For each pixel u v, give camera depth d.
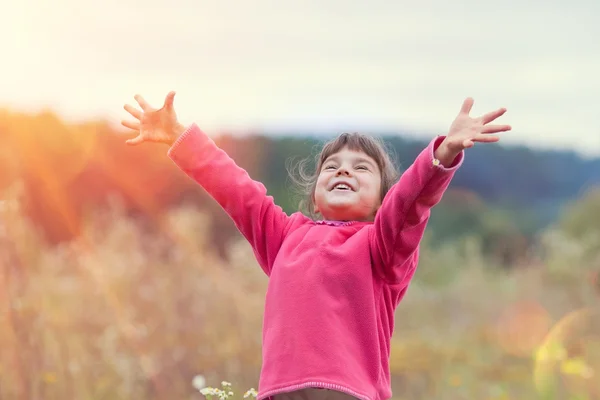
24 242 6.90
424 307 11.97
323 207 3.88
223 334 8.57
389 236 3.53
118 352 7.66
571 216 16.17
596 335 9.89
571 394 7.58
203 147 4.04
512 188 23.86
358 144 3.94
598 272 11.84
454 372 8.59
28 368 6.25
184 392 7.20
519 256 20.08
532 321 10.87
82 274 8.77
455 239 20.52
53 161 14.75
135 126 4.12
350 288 3.55
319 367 3.42
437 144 3.48
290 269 3.63
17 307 6.34
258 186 4.01
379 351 3.55
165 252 10.74
